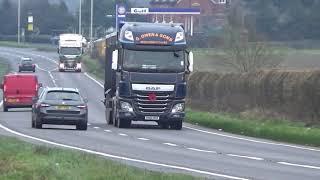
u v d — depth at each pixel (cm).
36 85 9275
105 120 7881
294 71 7181
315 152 4584
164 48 6394
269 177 3169
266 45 10938
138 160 3769
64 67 19012
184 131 6384
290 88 6944
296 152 4550
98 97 12425
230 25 11719
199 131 6419
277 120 6700
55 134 5531
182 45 6412
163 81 6394
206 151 4456
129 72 6372
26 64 18850
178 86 6419
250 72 8219
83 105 6109
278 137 5644
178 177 2652
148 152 4269
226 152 4419
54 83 15300
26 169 2698
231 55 10894
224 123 6744
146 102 6400
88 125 6962
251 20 12369
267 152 4497
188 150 4494
